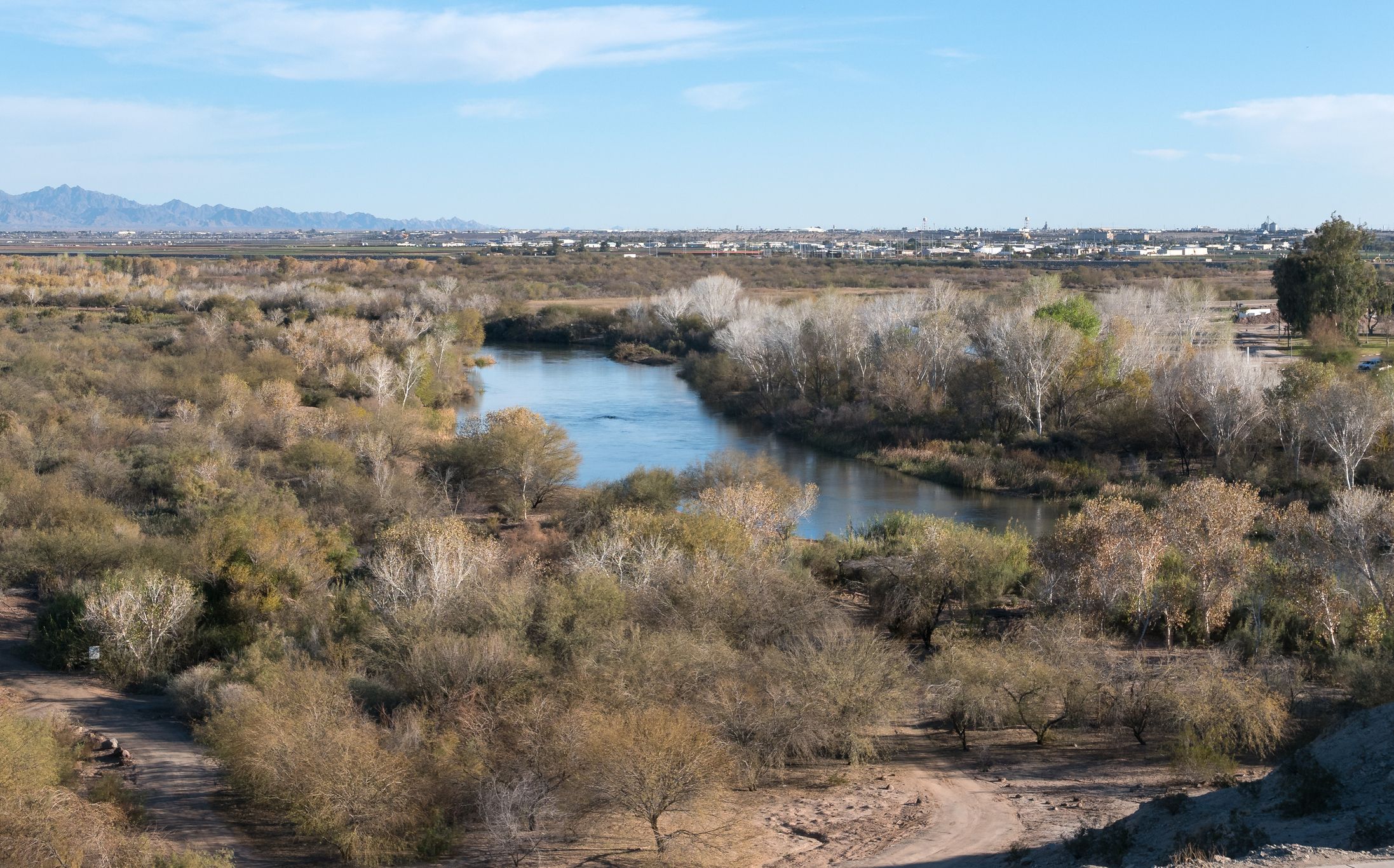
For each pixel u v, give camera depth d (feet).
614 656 85.15
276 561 116.16
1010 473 205.57
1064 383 229.86
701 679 85.92
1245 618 115.75
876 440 237.45
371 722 78.95
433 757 72.84
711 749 70.85
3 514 136.05
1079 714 88.79
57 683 98.53
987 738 90.17
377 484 159.94
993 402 235.40
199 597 110.11
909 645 116.16
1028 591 126.62
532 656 86.79
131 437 195.83
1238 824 55.21
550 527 163.22
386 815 65.57
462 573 105.70
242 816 71.05
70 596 110.52
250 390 238.27
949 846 65.41
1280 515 124.57
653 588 104.12
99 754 81.00
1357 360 245.65
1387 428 183.01
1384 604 105.50
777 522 147.02
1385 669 85.20
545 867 63.46
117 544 125.39
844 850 65.67
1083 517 120.88
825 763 83.56
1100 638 108.99
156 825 67.97
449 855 65.62
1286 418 192.85
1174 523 117.19
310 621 106.11
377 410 215.10
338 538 131.75
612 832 68.03
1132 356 250.57
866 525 170.81
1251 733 79.30
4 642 108.88
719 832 67.51
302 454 176.45
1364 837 50.01
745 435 252.62
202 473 161.48
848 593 132.87
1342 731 65.51
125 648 101.96
